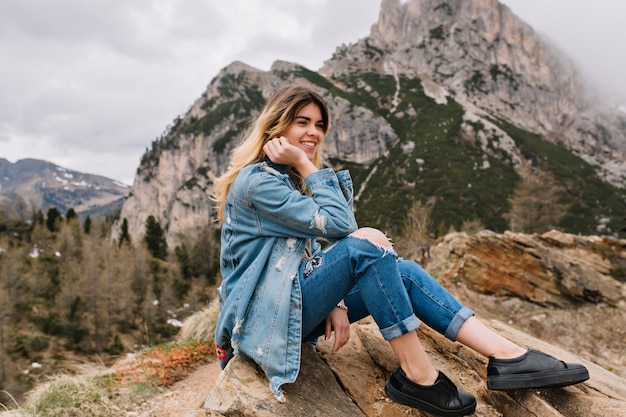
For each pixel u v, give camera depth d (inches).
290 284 85.0
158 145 6304.1
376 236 86.1
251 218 90.5
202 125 5856.3
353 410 92.7
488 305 401.7
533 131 6614.2
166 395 196.5
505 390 93.7
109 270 2055.9
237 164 98.0
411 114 5733.3
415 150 4926.2
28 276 1947.6
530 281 403.2
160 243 3176.7
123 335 1685.5
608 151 6678.2
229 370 87.7
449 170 4490.7
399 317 83.9
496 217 3654.0
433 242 577.0
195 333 288.4
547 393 93.9
